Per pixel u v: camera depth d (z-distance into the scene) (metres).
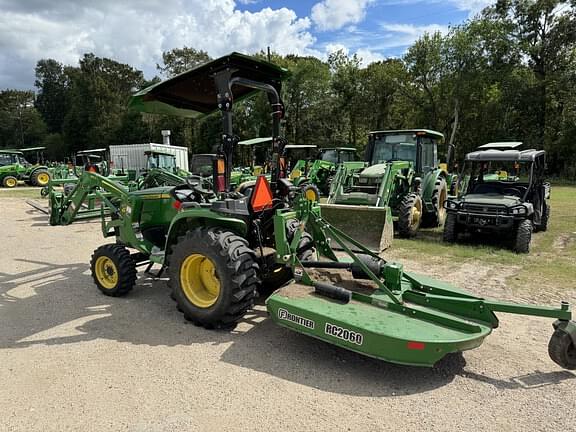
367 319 3.04
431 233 8.95
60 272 5.78
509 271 5.89
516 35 29.34
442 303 3.32
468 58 28.67
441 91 30.03
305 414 2.55
